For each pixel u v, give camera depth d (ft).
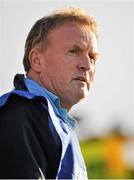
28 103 13.76
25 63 15.24
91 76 14.93
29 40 15.17
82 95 14.64
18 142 13.07
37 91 14.44
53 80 14.70
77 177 14.01
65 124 14.44
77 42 14.71
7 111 13.62
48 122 13.64
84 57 14.73
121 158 47.75
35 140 13.25
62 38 14.75
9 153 13.04
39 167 13.01
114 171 47.21
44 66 14.80
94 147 47.96
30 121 13.47
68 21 14.90
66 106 14.88
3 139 13.19
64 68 14.62
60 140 13.56
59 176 13.43
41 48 14.89
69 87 14.60
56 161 13.38
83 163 14.76
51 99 14.52
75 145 14.73
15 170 12.89
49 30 14.89
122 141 49.55
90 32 14.96
